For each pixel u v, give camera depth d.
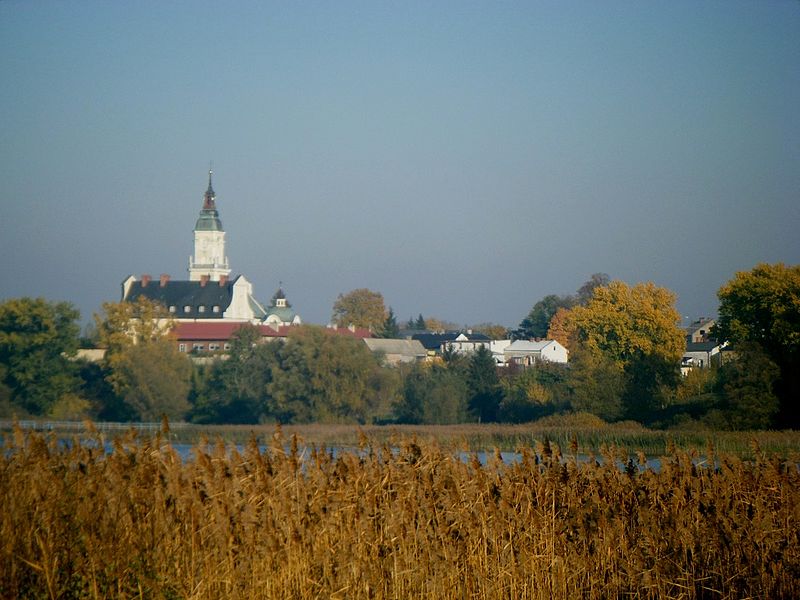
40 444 57.53
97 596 51.16
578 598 66.00
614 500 73.50
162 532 56.44
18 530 52.88
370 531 61.88
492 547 65.00
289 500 61.19
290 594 56.72
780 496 74.88
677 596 66.69
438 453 71.50
